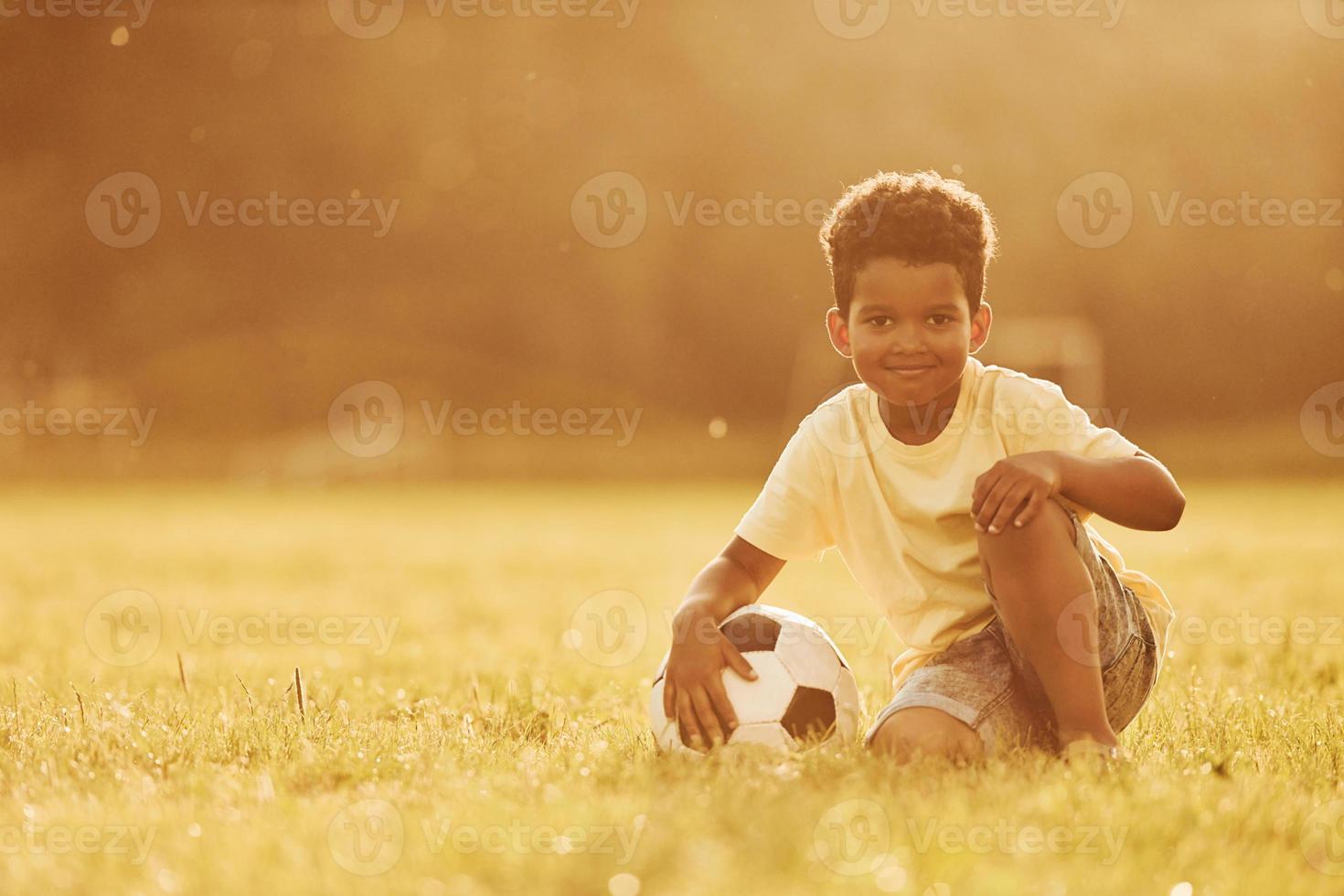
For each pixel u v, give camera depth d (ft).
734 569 15.44
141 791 13.55
